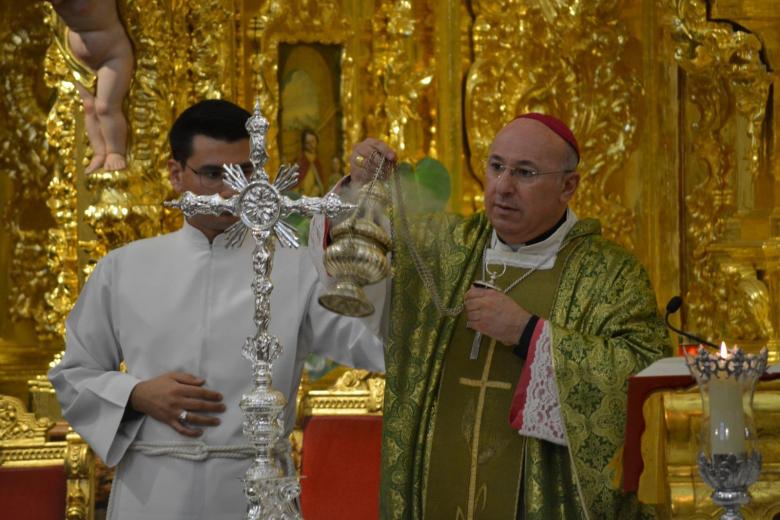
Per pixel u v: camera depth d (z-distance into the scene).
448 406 4.71
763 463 4.34
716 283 8.35
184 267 5.04
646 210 8.41
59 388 5.02
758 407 4.33
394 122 8.14
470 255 4.88
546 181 4.64
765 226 8.33
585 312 4.68
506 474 4.61
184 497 4.80
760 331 8.16
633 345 4.54
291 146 8.09
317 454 7.33
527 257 4.80
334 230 3.98
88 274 7.55
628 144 8.37
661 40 8.40
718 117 8.41
